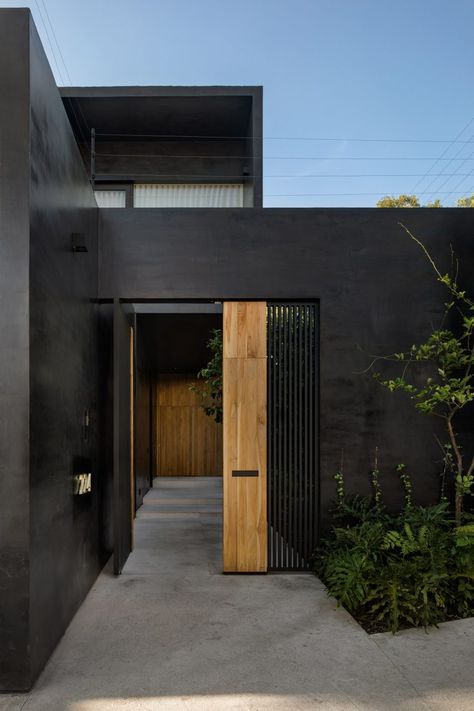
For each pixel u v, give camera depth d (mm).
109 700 2994
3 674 3061
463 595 4242
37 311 3287
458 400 4957
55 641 3635
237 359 5363
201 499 9102
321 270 5410
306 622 4066
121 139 9906
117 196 9898
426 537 4484
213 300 5484
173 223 5402
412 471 5348
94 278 5203
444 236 5480
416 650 3604
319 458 5355
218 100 9008
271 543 5352
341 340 5391
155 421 11383
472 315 5461
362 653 3564
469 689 3113
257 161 8961
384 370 5395
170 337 9281
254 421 5328
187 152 9953
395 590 4047
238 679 3230
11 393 3109
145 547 6430
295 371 5434
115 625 4023
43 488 3377
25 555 3076
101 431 5477
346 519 5281
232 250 5398
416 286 5441
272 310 5477
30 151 3176
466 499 5348
